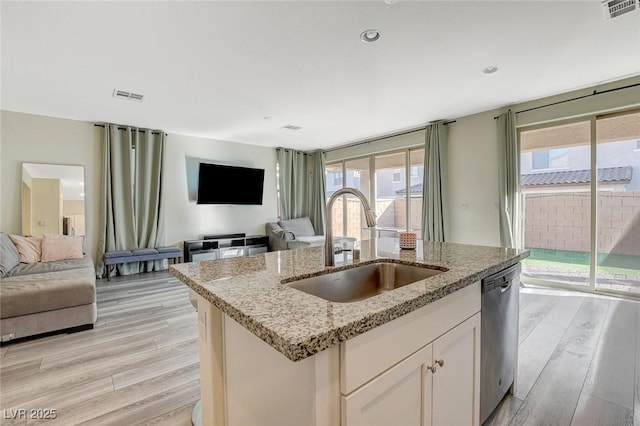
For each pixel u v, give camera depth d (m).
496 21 2.18
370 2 1.96
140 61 2.71
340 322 0.75
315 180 7.15
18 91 3.41
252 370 0.98
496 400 1.53
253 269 1.40
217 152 5.99
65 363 2.16
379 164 6.09
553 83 3.33
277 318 0.79
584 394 1.76
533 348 2.31
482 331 1.39
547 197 4.34
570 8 2.04
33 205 4.25
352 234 6.69
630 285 3.64
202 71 2.93
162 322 2.91
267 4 1.96
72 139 4.54
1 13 2.02
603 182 3.70
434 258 1.64
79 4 1.94
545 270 4.38
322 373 0.73
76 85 3.24
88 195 4.65
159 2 1.93
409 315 0.95
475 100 3.85
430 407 1.05
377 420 0.85
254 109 4.10
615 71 3.05
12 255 3.49
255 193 6.31
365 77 3.11
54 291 2.59
